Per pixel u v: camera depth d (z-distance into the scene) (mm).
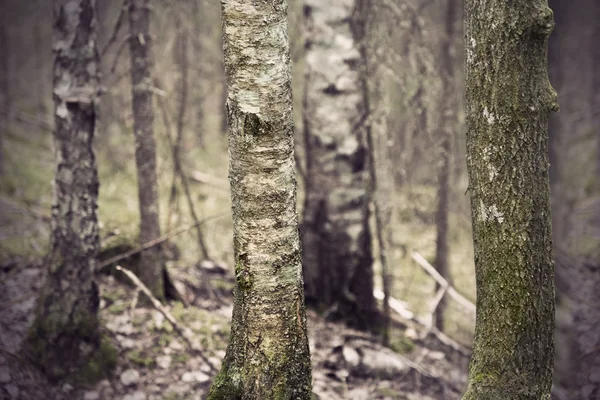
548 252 2867
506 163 2773
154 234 5508
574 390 5309
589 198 8859
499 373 2904
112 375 4727
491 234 2865
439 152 6133
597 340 5805
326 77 5602
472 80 2822
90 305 4797
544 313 2873
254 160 2824
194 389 4723
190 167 7973
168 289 5625
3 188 7000
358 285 5758
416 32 5879
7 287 5242
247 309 2963
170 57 6734
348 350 5293
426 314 6355
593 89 10852
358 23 5656
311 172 5773
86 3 4504
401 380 5207
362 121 5684
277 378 2963
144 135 5426
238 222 2922
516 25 2670
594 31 10859
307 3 5621
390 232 6535
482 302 2971
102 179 7109
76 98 4523
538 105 2742
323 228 5754
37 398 4359
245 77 2760
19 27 11008
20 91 10547
